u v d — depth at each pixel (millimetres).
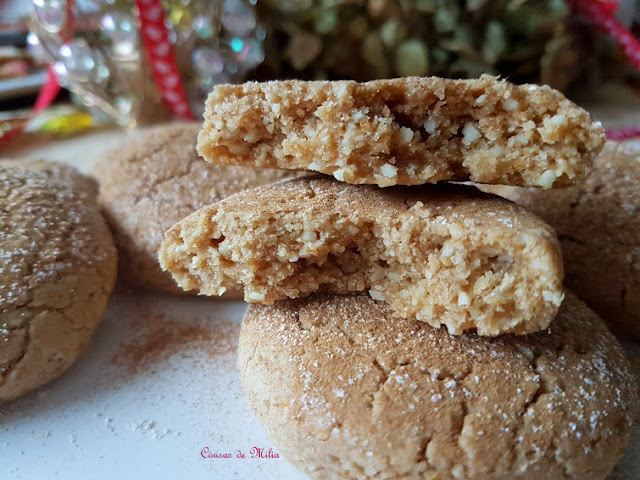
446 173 80
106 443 78
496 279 73
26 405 84
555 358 73
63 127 187
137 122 179
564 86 180
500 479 64
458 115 79
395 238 76
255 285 82
